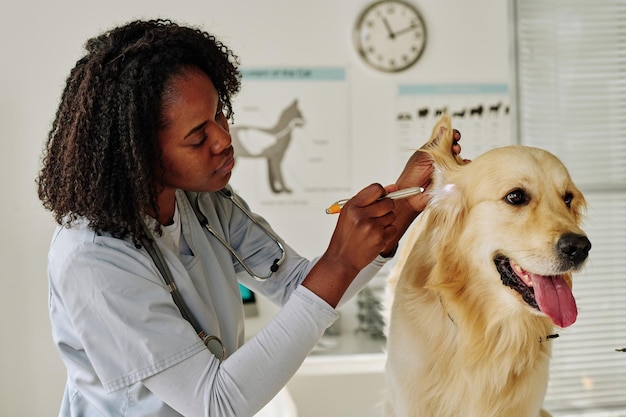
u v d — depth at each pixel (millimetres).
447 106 3641
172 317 1115
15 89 3342
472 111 3658
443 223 1547
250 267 1480
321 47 3543
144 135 1094
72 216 1127
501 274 1479
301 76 3543
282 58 3525
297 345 1097
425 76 3619
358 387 2781
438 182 1543
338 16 3537
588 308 3643
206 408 1078
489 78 3660
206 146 1141
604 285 3650
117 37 1165
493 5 3633
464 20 3623
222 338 1312
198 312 1227
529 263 1404
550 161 1479
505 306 1502
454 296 1509
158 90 1086
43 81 3357
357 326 3547
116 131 1099
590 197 3666
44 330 3377
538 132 3670
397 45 3570
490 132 3678
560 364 3627
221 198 1448
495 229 1463
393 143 3617
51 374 3387
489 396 1511
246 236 1469
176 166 1142
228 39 3490
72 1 3357
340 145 3592
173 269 1210
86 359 1177
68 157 1104
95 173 1094
